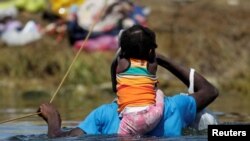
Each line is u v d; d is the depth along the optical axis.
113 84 9.23
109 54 23.94
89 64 23.44
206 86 9.29
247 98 19.16
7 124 11.83
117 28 23.95
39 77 23.64
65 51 24.11
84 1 24.36
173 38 25.38
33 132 10.48
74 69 23.27
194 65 24.42
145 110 8.55
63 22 24.83
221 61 24.69
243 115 13.64
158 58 9.34
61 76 23.38
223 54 24.92
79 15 24.02
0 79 23.50
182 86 22.56
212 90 9.30
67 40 24.66
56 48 24.34
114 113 8.81
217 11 27.09
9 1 26.62
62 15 24.81
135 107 8.60
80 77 23.09
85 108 16.00
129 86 8.69
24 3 26.08
